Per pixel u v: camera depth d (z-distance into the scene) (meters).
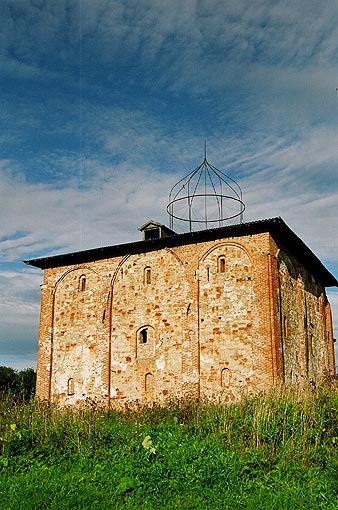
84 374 28.61
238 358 24.78
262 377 23.97
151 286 27.92
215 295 26.08
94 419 17.59
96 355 28.50
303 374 27.58
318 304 33.78
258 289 25.12
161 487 12.28
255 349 24.50
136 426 17.09
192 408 19.28
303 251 29.62
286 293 27.20
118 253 29.34
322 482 12.37
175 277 27.36
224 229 26.20
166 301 27.28
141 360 27.20
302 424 15.14
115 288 28.97
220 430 15.71
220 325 25.56
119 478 12.72
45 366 29.81
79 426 16.05
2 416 16.72
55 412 18.03
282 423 15.45
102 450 14.70
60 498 11.34
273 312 24.58
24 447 14.61
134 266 28.73
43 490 11.82
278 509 11.09
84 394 28.28
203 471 12.84
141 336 27.62
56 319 30.39
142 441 14.93
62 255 30.39
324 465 13.45
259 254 25.52
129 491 12.05
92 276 29.84
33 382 46.88
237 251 26.12
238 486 12.36
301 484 12.43
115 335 28.27
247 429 15.44
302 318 28.77
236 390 24.36
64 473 13.28
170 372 26.25
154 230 29.73
